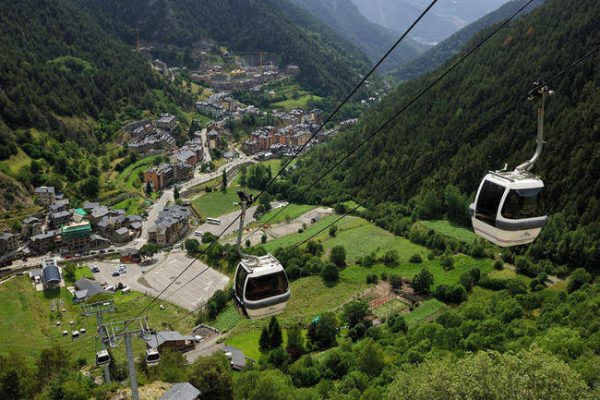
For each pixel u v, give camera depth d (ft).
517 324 314.35
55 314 481.87
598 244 436.76
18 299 497.87
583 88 594.24
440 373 176.14
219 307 484.33
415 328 353.10
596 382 191.11
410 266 494.59
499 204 100.63
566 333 257.14
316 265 502.79
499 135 639.35
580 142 533.14
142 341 417.90
